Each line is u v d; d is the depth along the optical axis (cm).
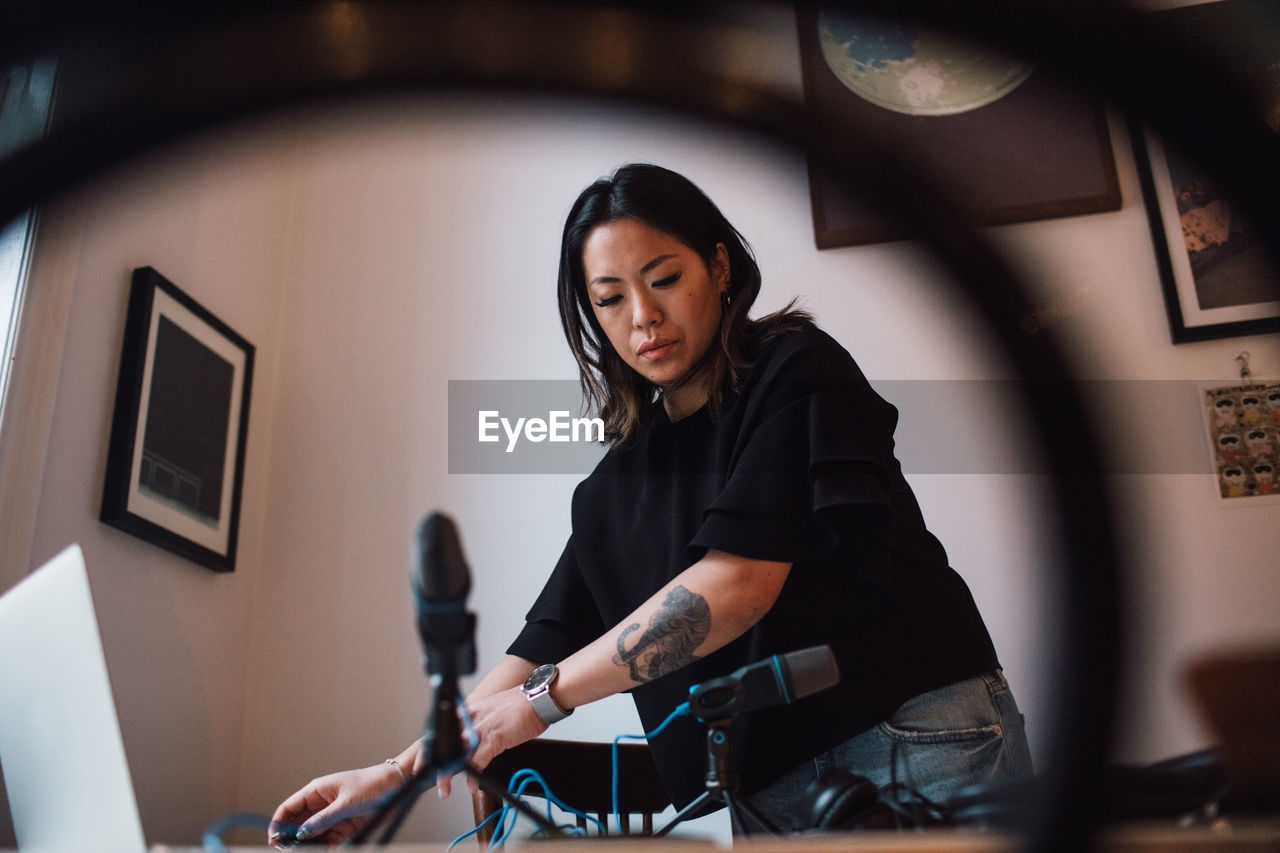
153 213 214
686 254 128
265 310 252
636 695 129
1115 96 58
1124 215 232
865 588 113
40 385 178
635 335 129
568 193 260
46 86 159
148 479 201
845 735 110
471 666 66
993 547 213
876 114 244
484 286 255
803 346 120
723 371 129
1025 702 203
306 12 71
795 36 253
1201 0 234
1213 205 227
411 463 241
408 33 69
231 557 224
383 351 252
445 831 208
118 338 201
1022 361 66
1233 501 210
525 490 236
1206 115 57
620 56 69
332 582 235
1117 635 63
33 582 82
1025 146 239
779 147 68
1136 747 194
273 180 262
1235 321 219
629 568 133
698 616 106
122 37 151
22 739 80
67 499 184
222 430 227
